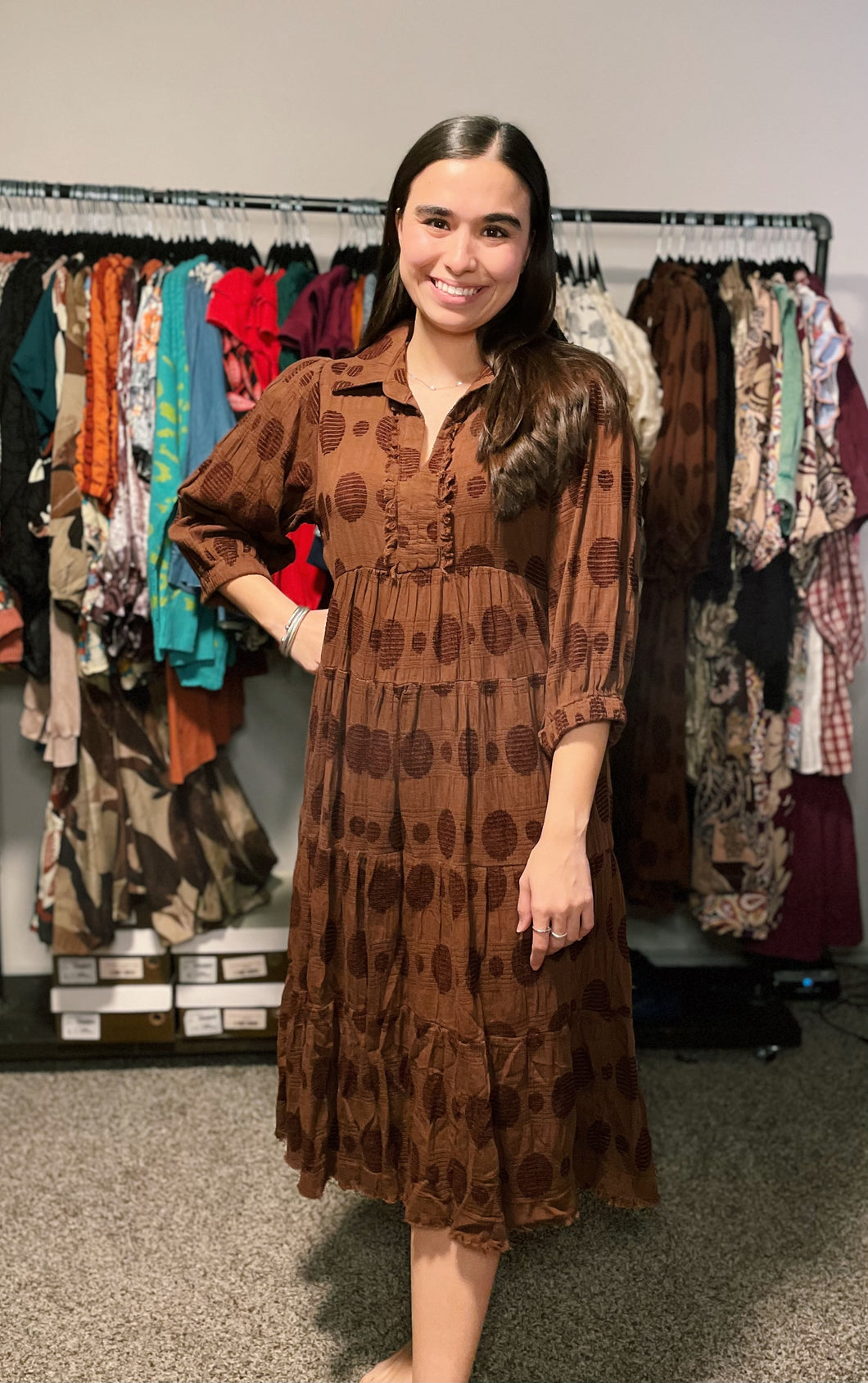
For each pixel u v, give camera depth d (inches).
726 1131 78.1
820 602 88.7
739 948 101.8
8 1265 64.1
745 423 82.5
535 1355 57.8
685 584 84.9
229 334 76.5
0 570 78.6
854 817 105.2
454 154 45.1
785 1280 63.5
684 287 82.7
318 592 77.4
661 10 90.5
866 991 101.0
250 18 87.6
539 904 46.4
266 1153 75.4
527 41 90.1
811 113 92.8
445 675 47.7
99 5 86.2
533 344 49.7
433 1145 49.1
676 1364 57.2
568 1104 49.6
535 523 48.2
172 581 74.7
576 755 46.5
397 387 48.9
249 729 96.9
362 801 49.1
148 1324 59.6
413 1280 51.3
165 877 83.8
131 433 76.7
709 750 89.0
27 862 96.9
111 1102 81.4
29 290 78.0
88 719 83.0
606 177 92.7
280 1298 61.8
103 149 88.2
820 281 86.2
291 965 53.3
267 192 90.2
